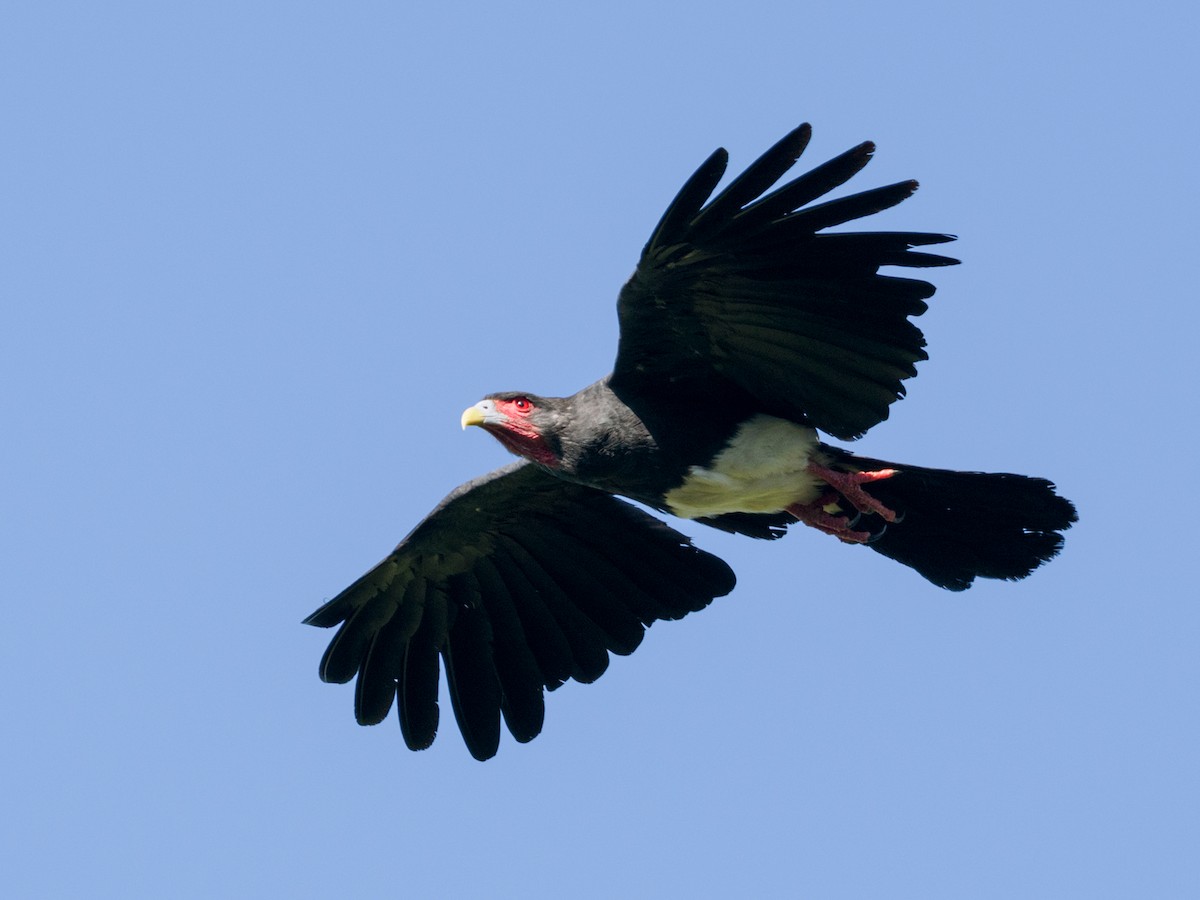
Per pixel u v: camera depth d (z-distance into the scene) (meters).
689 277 13.67
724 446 14.78
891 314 13.70
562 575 16.86
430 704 16.67
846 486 14.72
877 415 14.29
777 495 15.19
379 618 16.56
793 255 13.45
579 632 16.91
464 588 16.75
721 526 16.23
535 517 16.47
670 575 16.72
